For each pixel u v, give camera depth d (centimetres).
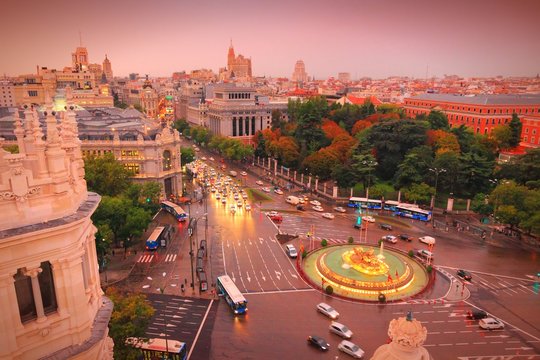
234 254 11812
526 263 11344
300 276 10550
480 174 16400
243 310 8775
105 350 3269
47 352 2662
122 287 9881
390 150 18762
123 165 15075
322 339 7775
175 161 17338
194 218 14862
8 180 2439
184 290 9762
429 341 7869
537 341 7919
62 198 2686
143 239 12900
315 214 15488
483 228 14088
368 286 9812
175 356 7119
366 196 16662
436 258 11656
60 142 2733
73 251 2711
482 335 8088
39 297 2594
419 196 15800
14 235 2378
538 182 14538
